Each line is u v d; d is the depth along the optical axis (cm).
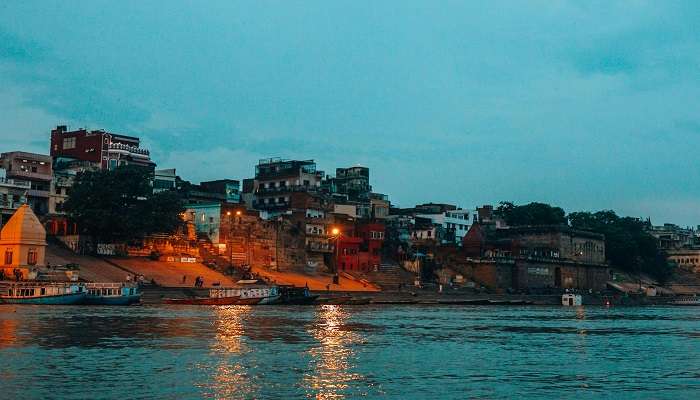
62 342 4138
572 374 3431
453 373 3391
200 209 11444
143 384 2917
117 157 12625
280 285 10294
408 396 2819
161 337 4516
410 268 13550
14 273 8362
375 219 14100
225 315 6769
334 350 4116
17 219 8612
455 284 13650
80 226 10194
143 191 10275
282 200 14388
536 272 14925
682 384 3192
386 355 3972
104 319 5797
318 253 12638
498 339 5084
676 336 5653
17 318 5706
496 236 16700
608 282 17262
